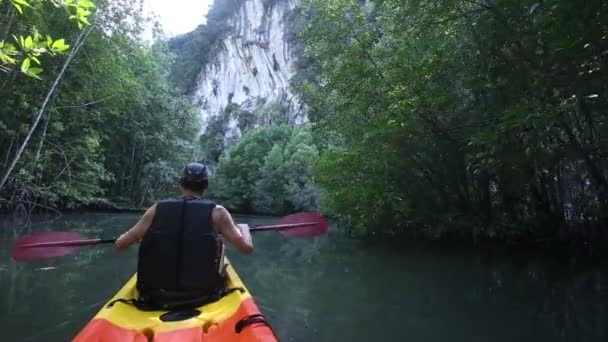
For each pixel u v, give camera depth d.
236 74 56.81
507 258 8.51
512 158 7.36
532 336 3.71
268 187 30.62
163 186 27.31
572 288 5.69
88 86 15.10
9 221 13.41
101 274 5.95
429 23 8.53
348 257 8.50
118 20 13.80
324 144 29.48
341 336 3.71
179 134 27.61
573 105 5.16
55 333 3.58
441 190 11.01
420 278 6.36
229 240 2.89
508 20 6.52
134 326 2.50
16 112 13.04
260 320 2.48
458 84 9.17
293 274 6.48
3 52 3.21
